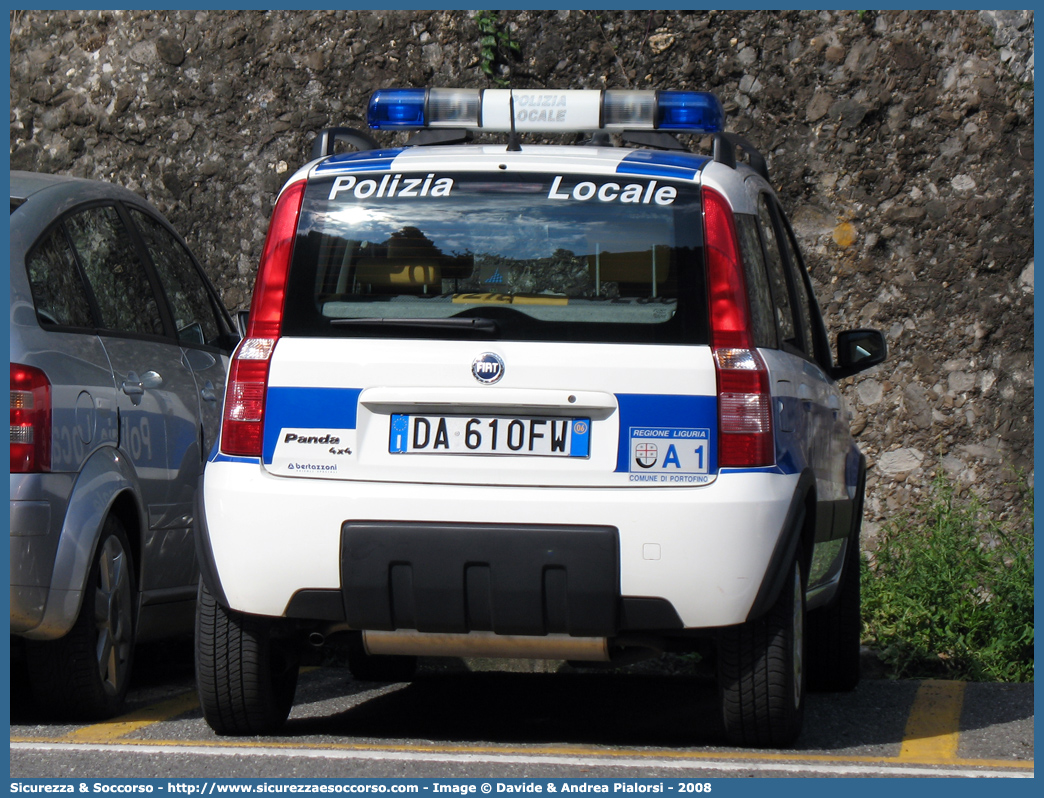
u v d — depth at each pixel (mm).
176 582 11070
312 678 12203
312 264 7988
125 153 18797
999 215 16469
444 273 7852
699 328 7684
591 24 17438
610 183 8000
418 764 7488
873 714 10055
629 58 17391
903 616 13664
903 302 16688
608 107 9578
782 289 9305
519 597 7422
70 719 9312
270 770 7348
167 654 13859
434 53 17828
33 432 8633
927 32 16656
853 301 16812
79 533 8867
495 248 7887
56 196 10109
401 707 10367
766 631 7895
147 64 18750
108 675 9477
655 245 7836
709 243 7832
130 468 9883
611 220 7902
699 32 17188
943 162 16609
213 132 18531
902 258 16719
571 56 17531
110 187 11258
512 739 8719
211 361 12133
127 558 9820
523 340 7668
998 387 16469
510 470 7531
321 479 7672
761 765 7605
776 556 7531
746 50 17109
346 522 7547
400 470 7598
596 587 7375
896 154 16719
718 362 7609
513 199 7984
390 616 7586
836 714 10023
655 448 7508
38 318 9070
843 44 16844
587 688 11648
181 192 18578
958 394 16531
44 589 8641
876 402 16734
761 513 7465
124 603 9773
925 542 14852
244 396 7848
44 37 19188
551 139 17516
